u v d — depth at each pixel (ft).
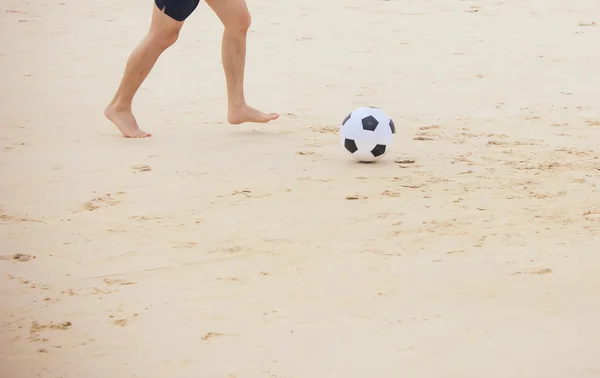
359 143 26.27
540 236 19.69
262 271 17.97
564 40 49.01
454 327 15.07
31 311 16.29
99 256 19.11
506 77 40.04
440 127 31.32
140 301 16.63
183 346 14.70
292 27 54.85
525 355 13.96
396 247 19.20
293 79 40.27
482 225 20.59
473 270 17.66
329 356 14.16
